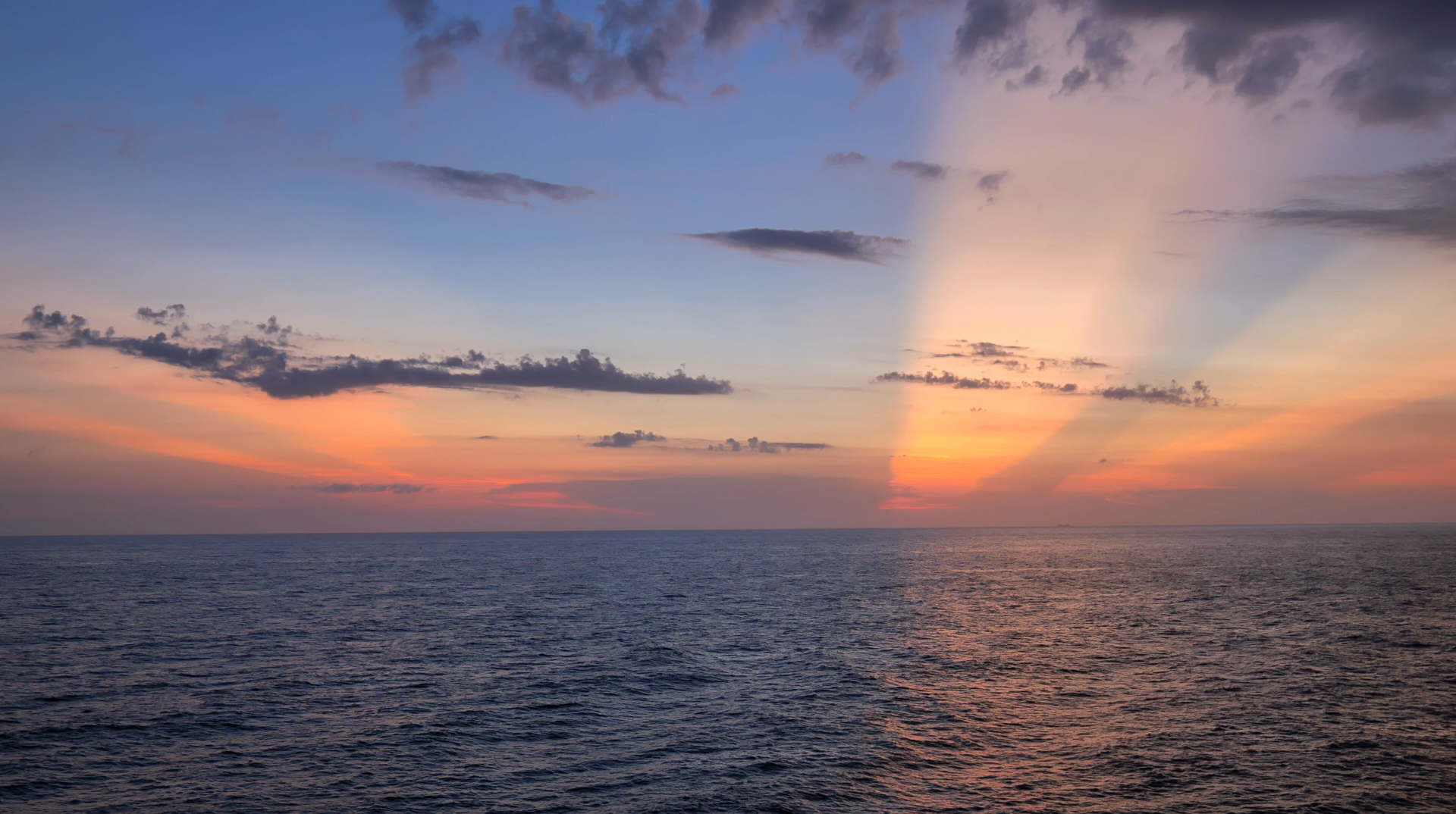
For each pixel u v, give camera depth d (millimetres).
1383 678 41500
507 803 25109
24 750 29891
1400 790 25562
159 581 110250
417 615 70875
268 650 51875
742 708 36688
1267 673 43094
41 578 115688
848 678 42844
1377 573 110938
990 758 29203
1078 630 59688
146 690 39688
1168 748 29969
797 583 105250
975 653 50062
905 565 144125
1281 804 24453
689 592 92875
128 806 24672
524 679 42812
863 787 26375
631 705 37312
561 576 120688
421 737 31984
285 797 25469
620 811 24422
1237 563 138250
